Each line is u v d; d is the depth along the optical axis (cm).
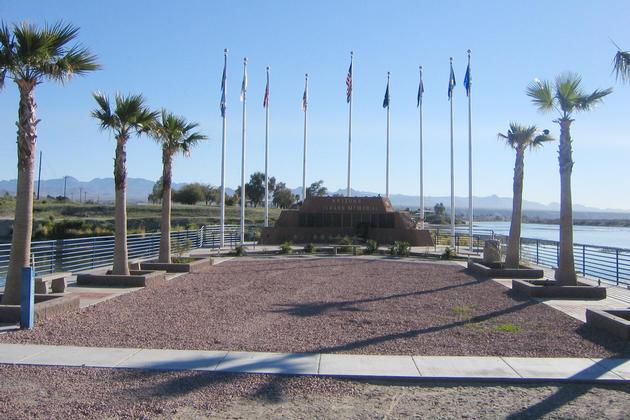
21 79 1212
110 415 640
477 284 1830
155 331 1066
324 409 672
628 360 880
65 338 997
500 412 668
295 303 1427
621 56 1069
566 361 873
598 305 1418
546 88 1645
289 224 3912
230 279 1931
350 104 4047
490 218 18600
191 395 711
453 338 1030
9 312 1121
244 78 3575
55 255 2181
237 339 1005
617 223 14725
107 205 7881
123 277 1691
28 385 742
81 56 1269
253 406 678
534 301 1476
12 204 7150
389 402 700
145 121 1733
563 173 1650
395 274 2125
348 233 3881
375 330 1097
